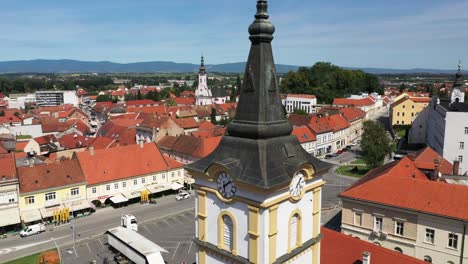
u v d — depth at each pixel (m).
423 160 73.12
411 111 181.00
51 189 75.75
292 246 22.06
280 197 20.14
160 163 93.44
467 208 45.81
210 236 22.83
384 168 62.50
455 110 101.62
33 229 69.38
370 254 33.44
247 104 21.02
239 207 20.72
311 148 130.38
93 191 82.12
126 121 153.25
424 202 48.53
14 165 73.12
